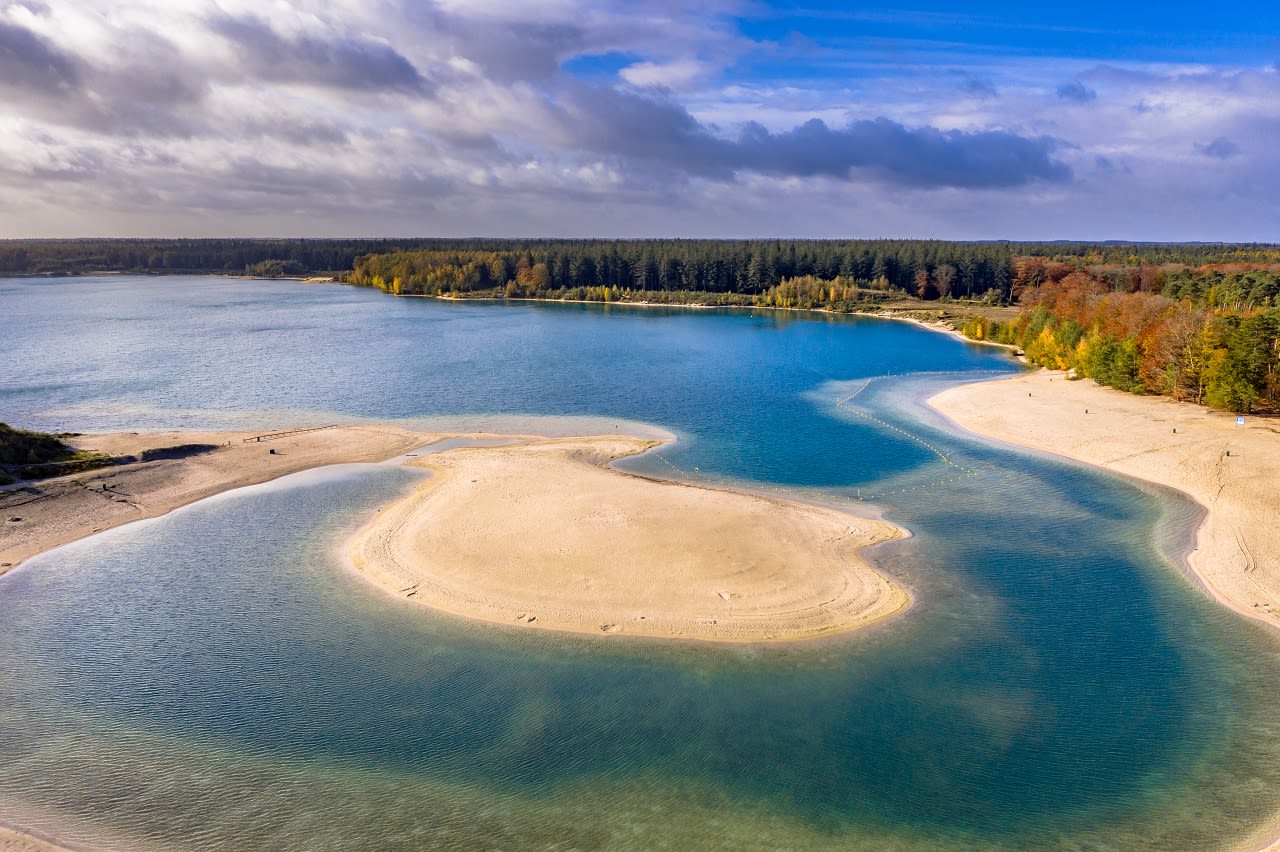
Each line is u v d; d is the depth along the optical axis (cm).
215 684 3962
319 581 5034
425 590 4812
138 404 10138
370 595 4806
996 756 3431
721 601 4619
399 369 12962
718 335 18662
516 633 4334
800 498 6644
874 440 8550
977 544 5625
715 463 7669
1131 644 4294
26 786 3278
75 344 15250
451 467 7350
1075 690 3884
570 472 7050
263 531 5878
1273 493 6394
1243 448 7544
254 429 8925
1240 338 8812
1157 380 10131
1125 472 7231
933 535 5797
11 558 5391
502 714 3703
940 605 4709
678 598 4647
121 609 4716
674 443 8419
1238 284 16775
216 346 15275
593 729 3600
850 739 3534
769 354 15400
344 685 3934
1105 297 14925
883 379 12562
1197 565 5256
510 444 8312
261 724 3659
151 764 3409
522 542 5378
